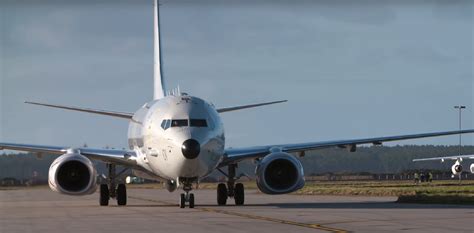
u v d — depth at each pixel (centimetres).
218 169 7494
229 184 7475
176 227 4684
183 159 6344
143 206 7456
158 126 6700
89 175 6838
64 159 6825
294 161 7006
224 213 5981
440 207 6544
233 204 7606
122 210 6656
